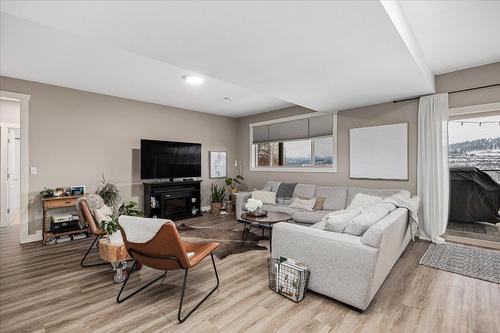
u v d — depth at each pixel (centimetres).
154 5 159
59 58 307
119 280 250
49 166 400
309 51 228
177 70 348
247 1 156
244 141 677
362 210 264
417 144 389
